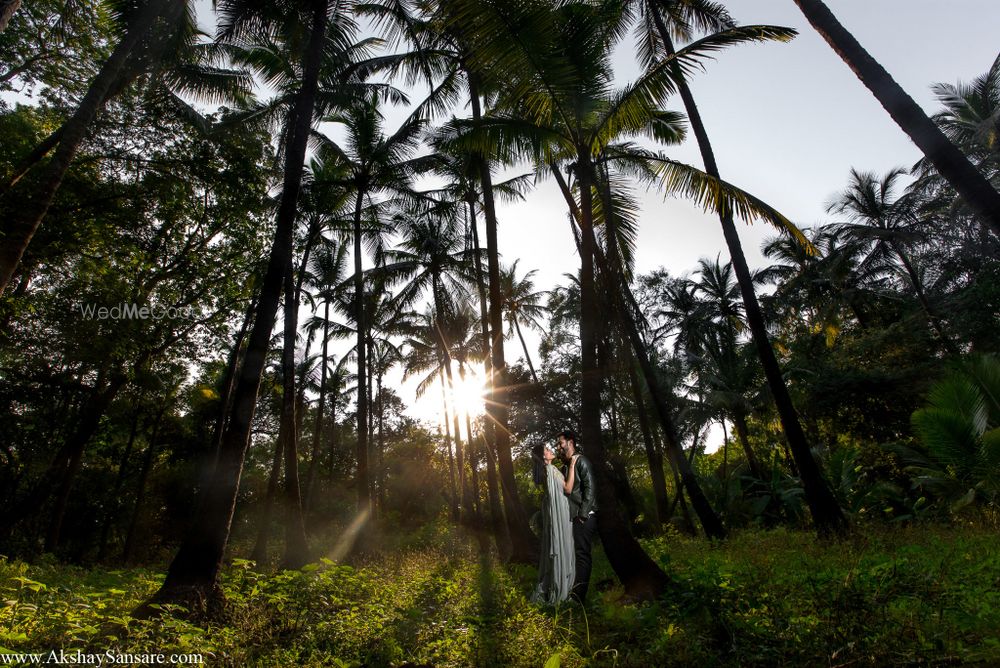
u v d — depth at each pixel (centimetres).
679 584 435
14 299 1320
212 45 1490
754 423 2842
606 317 785
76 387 1878
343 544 1917
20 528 2022
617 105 808
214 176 1474
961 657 297
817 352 2930
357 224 1919
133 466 2686
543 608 528
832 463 1606
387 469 3866
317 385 3528
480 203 2103
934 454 1170
